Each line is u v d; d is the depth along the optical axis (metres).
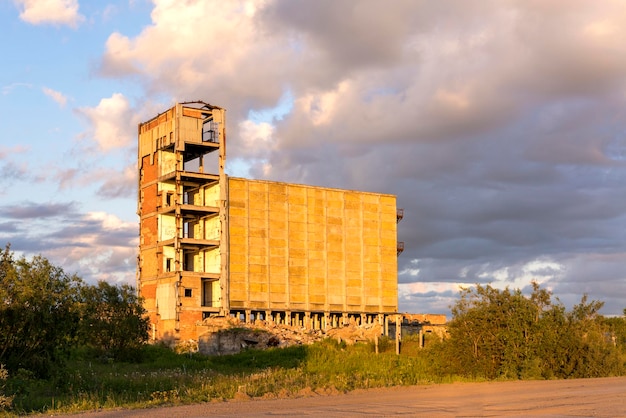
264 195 97.81
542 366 42.47
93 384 35.66
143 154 97.94
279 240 98.25
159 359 66.25
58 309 38.09
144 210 96.25
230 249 93.81
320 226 102.25
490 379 41.22
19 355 36.72
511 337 42.75
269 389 31.81
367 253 105.94
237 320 81.00
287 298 97.69
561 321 44.12
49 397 30.97
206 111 94.88
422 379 39.44
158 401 28.31
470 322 43.84
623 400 25.03
